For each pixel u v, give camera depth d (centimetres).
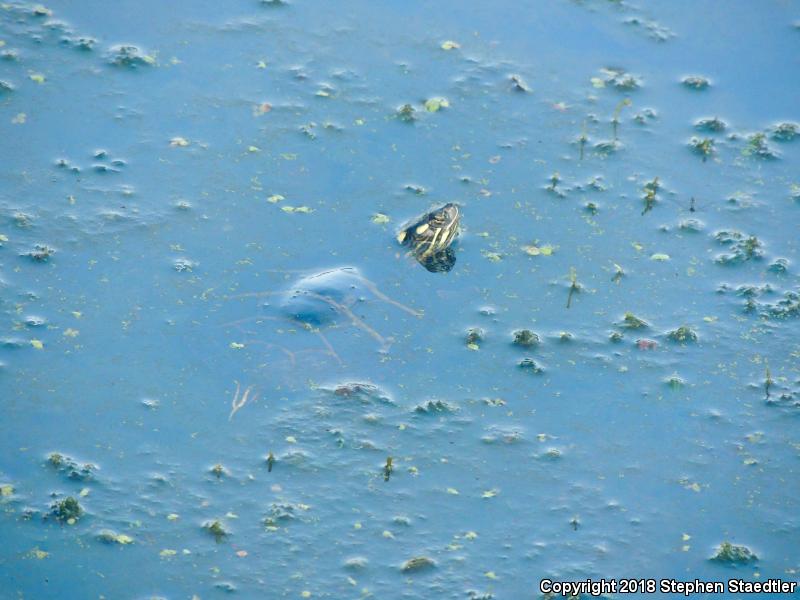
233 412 766
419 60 1080
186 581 660
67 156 938
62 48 1043
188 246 877
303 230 901
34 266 847
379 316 843
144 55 1045
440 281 877
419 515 711
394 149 985
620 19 1155
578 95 1062
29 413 749
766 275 907
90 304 826
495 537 702
